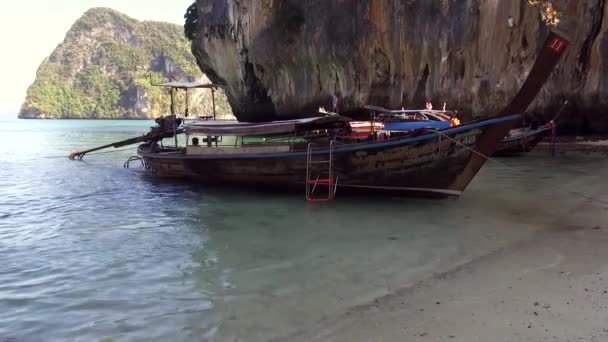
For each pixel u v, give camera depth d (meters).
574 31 20.42
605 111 20.27
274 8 33.94
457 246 7.41
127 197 12.83
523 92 9.36
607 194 10.88
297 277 6.32
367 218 9.49
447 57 24.50
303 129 11.81
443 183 10.38
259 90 39.25
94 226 9.66
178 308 5.48
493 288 5.57
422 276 6.16
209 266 6.92
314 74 33.50
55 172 18.16
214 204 11.41
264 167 11.99
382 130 11.77
